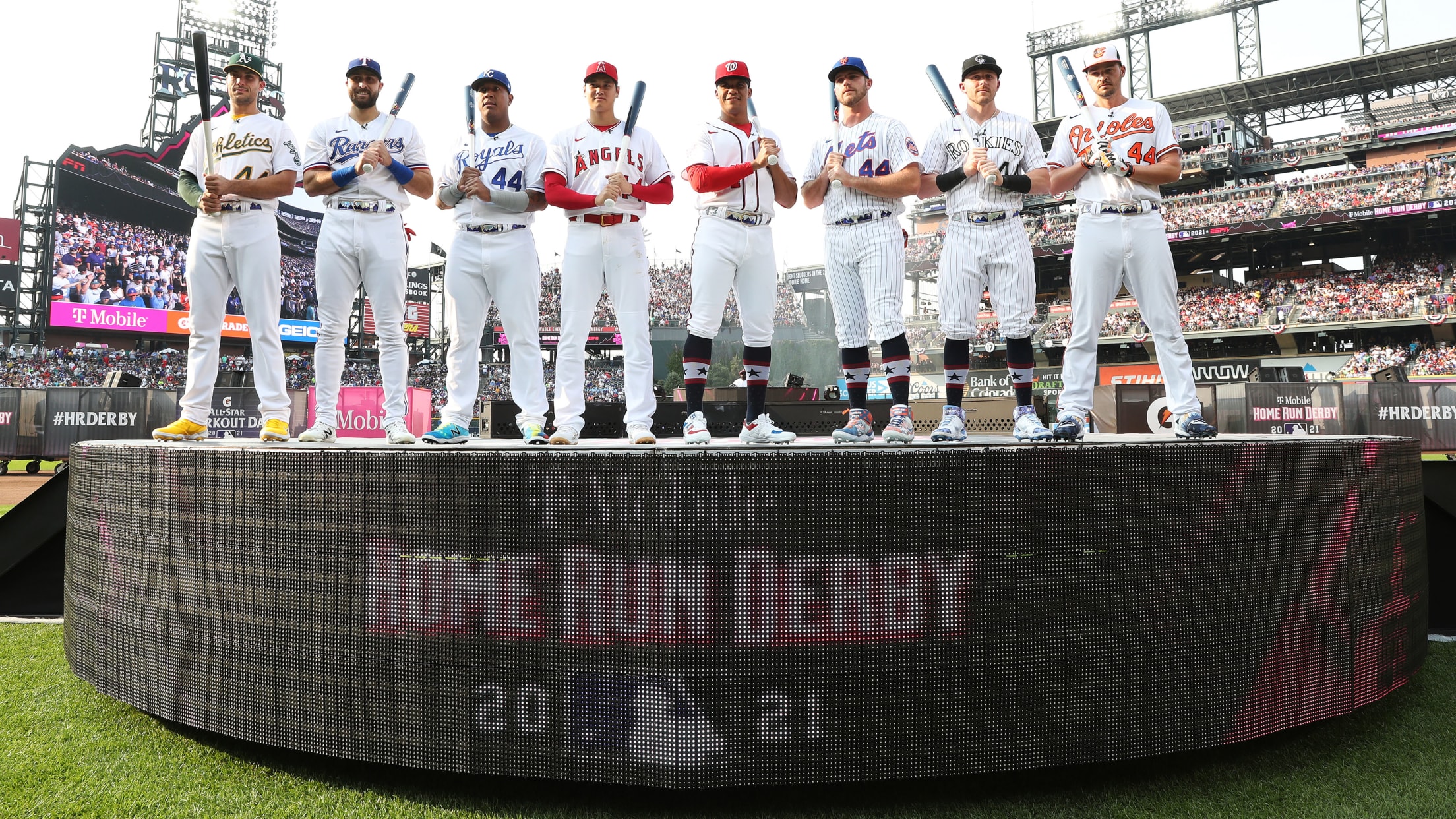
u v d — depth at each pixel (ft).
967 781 9.12
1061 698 8.66
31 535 16.85
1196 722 9.08
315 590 9.19
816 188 14.33
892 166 13.69
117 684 11.12
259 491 9.55
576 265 14.24
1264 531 9.56
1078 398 14.15
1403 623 11.36
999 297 14.21
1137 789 8.88
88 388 44.52
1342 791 8.73
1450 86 106.83
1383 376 47.03
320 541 9.18
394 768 9.55
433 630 8.78
